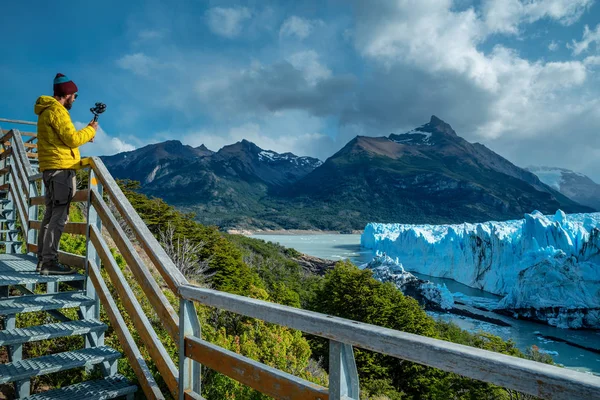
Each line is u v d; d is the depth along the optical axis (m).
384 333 1.43
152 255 2.77
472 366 1.21
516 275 82.69
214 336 7.06
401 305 35.62
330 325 1.61
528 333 66.12
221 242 38.53
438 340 1.33
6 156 6.27
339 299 36.44
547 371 1.05
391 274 87.00
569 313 68.94
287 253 121.75
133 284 6.79
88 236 3.79
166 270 2.60
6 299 3.44
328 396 1.65
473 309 80.94
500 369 1.14
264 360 8.57
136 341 4.93
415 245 132.12
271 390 1.92
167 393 3.69
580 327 67.50
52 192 3.69
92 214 3.81
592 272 74.69
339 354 1.61
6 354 4.04
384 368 26.28
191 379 2.47
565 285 73.69
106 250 3.52
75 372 3.76
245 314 2.03
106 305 3.45
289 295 36.06
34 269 4.04
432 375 25.14
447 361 1.27
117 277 3.34
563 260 76.62
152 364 4.12
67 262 4.20
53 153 3.63
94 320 3.54
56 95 3.69
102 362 3.26
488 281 98.88
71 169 3.76
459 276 110.75
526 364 1.11
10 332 3.13
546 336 64.50
